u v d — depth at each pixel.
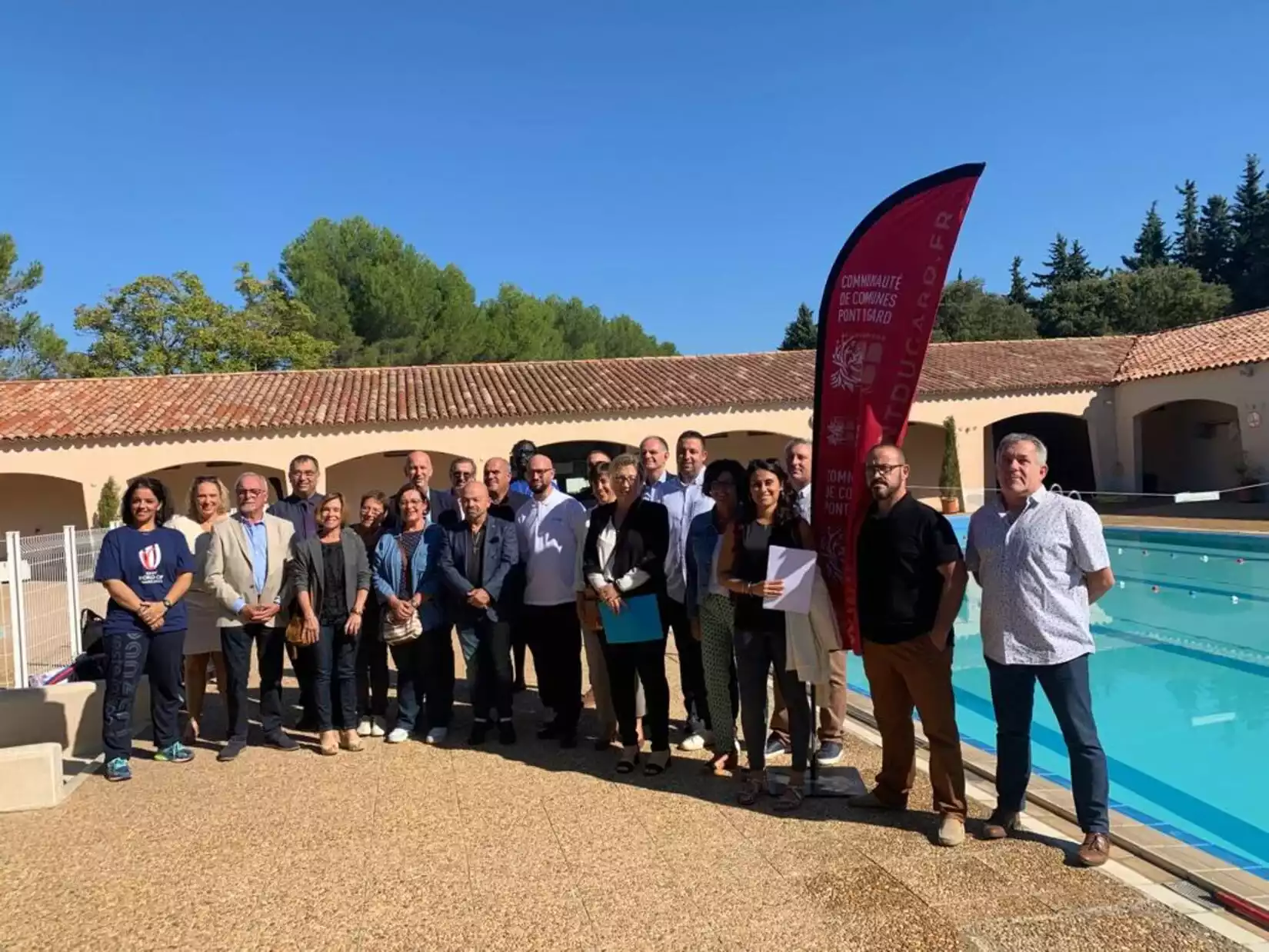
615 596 4.83
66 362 31.16
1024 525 3.79
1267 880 3.42
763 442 24.09
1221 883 3.37
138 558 5.16
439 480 21.48
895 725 4.18
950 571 3.87
